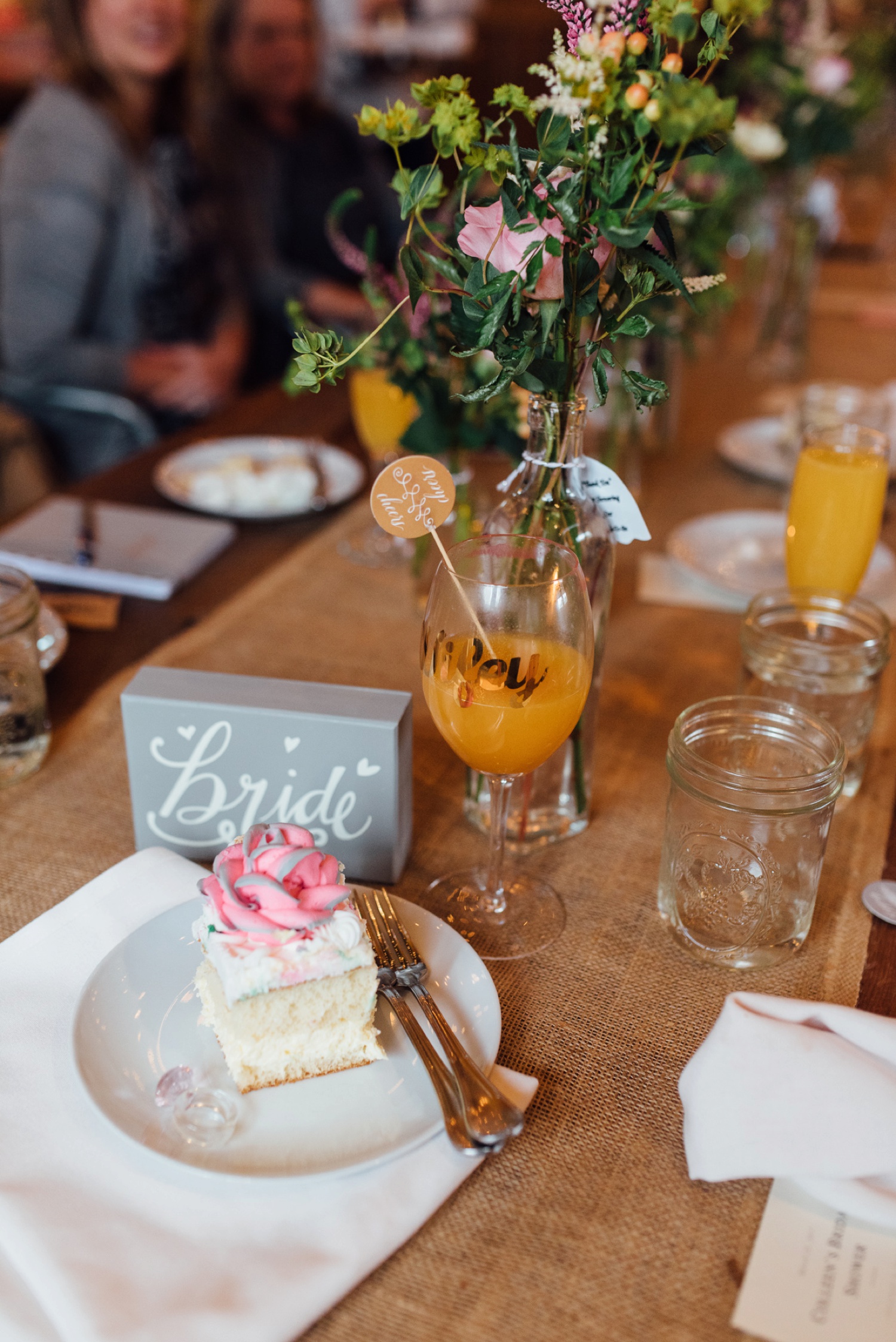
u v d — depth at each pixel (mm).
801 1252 561
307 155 2924
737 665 1202
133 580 1279
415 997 682
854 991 749
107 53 2408
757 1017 657
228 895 626
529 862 883
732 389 2152
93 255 2438
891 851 907
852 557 1128
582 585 729
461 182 763
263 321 2951
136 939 711
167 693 816
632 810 958
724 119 601
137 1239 542
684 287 688
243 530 1482
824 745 773
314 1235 549
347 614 1263
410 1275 546
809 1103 607
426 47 4398
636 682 1162
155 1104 609
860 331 2539
